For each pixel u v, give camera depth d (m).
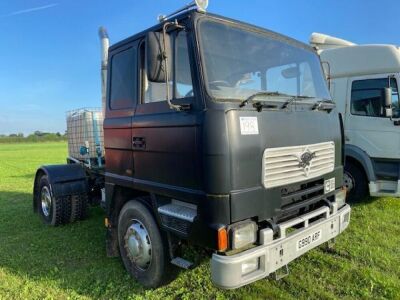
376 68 6.89
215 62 3.10
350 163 7.21
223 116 2.84
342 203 4.17
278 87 3.75
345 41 7.88
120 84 4.04
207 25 3.14
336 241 5.05
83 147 6.31
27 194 9.59
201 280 3.94
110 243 4.43
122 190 4.24
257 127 3.02
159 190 3.40
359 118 7.05
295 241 3.21
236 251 2.88
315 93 4.25
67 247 5.11
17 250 5.04
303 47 4.28
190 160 3.04
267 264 2.95
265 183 3.06
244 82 3.32
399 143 6.62
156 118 3.41
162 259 3.56
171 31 3.22
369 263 4.39
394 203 7.17
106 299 3.64
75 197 6.03
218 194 2.82
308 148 3.52
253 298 3.58
